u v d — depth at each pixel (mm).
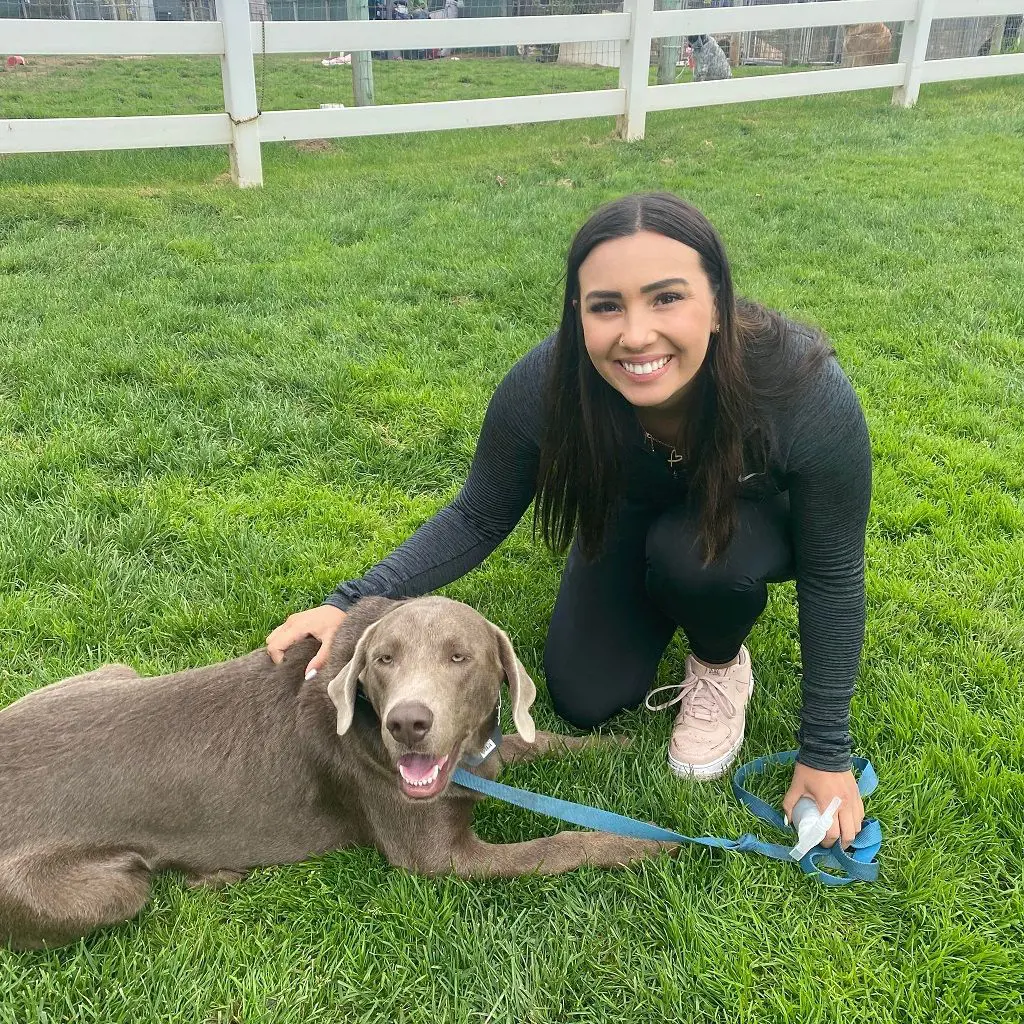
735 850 1150
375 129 4211
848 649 1168
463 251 3178
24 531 1721
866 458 1113
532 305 2752
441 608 1112
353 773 1134
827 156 4531
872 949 1060
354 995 1029
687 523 1207
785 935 1061
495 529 1360
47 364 2316
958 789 1233
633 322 964
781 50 9227
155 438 2037
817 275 3021
